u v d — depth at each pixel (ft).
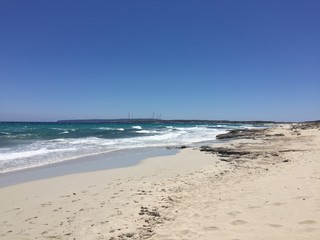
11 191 31.99
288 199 22.88
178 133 150.41
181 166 46.14
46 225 21.53
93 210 24.36
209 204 23.73
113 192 30.07
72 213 23.90
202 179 34.91
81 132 145.28
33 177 39.47
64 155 60.95
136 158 57.26
